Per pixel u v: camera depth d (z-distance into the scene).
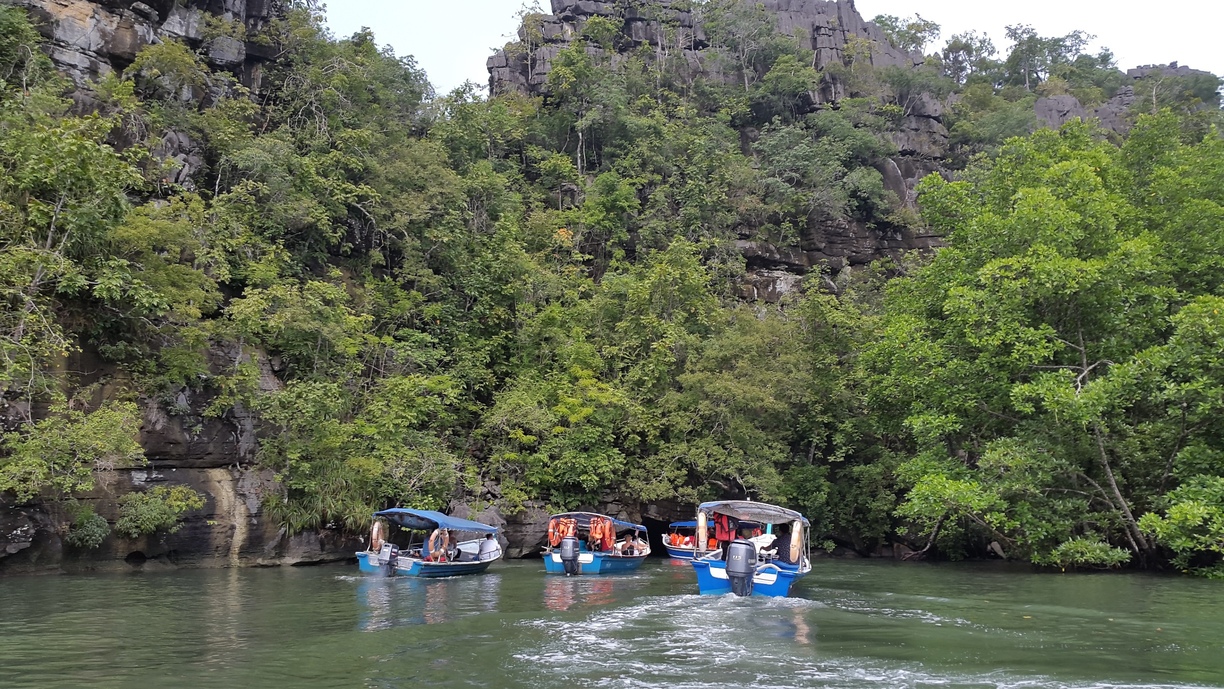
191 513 22.20
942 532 27.12
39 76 24.88
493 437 30.62
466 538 25.22
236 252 27.98
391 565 21.58
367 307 30.84
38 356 19.50
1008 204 26.16
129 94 27.44
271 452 24.05
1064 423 21.75
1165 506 20.95
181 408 22.77
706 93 55.53
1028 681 9.86
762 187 48.06
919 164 55.88
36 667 10.17
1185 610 15.66
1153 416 23.14
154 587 18.03
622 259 42.88
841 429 31.11
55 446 18.31
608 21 56.94
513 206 39.75
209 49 33.12
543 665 10.62
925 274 27.14
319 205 30.89
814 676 10.10
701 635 12.88
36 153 20.39
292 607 15.62
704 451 30.02
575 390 31.31
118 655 10.94
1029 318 22.59
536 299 35.84
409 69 44.16
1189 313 19.53
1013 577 22.23
